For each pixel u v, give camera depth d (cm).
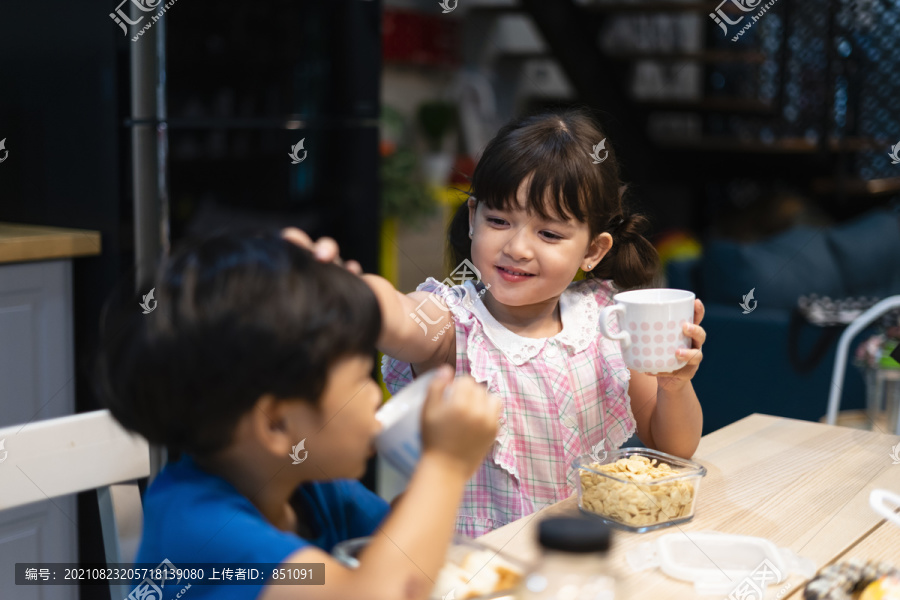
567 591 41
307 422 51
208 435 51
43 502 130
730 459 85
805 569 59
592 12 371
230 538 51
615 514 67
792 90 438
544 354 92
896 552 63
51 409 139
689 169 444
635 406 93
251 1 160
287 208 172
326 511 69
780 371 211
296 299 49
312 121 175
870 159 435
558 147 84
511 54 369
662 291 76
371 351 53
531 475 91
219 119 157
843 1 409
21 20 149
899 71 419
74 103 145
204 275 50
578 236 87
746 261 257
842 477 80
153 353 49
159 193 145
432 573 47
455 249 105
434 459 49
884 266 324
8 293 132
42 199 151
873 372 159
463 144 313
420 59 304
